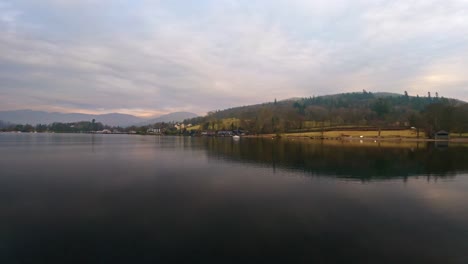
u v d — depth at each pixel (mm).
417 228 19547
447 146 93938
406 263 15141
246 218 21562
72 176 38688
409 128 170750
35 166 48469
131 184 33531
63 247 16844
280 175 39719
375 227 19750
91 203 25375
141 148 93688
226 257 15719
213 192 29656
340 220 21125
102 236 18328
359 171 42875
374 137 157625
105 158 61688
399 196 27781
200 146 105188
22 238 18031
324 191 30000
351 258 15562
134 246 16953
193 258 15617
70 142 132125
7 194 28578
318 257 15695
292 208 24062
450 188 31141
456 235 18438
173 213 22656
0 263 15102
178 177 38188
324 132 183000
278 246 16938
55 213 22672
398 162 52844
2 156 64812
